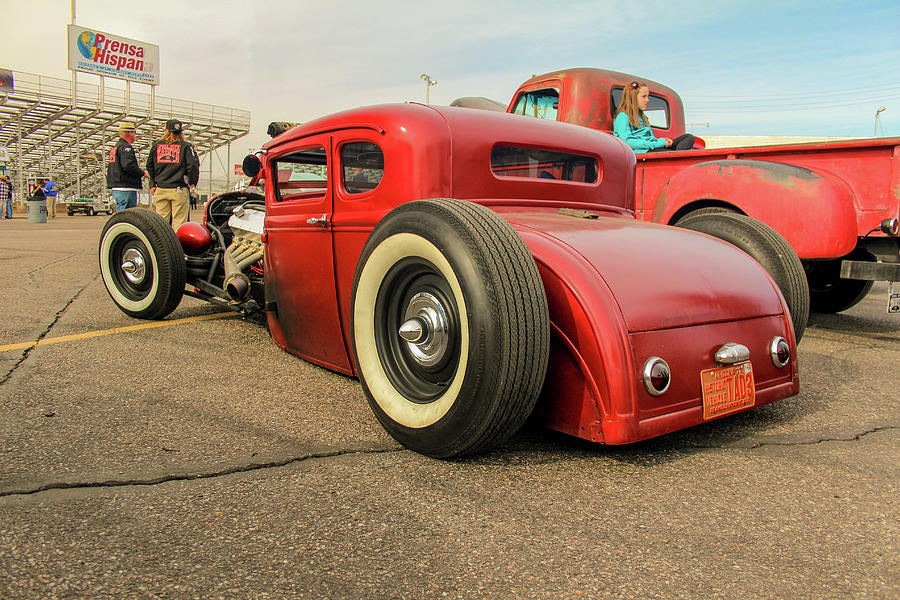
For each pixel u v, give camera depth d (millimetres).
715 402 2299
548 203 3035
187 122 38188
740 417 2795
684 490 2059
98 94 34312
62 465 2145
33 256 8523
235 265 4246
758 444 2475
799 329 3055
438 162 2633
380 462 2232
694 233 2912
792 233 3867
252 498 1946
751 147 4199
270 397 2938
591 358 2098
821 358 3947
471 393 2002
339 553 1654
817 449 2432
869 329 4918
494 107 5504
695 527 1824
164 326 4449
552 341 2221
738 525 1841
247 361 3582
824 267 5008
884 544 1747
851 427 2678
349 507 1901
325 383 3176
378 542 1711
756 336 2486
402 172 2633
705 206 4395
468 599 1477
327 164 3033
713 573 1597
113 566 1569
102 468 2129
